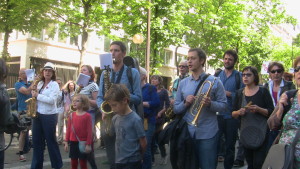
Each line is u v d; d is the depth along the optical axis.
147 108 5.68
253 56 27.92
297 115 3.34
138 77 4.63
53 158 5.77
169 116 4.47
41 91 5.73
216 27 21.23
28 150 7.54
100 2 14.41
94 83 7.00
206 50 22.88
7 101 3.88
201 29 22.56
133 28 16.95
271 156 3.27
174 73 33.91
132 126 3.96
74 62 23.06
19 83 7.44
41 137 5.75
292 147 3.13
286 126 3.41
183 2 17.89
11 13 13.26
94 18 14.45
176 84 8.37
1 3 13.65
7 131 4.04
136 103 4.48
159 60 18.33
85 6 14.30
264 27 27.31
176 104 4.39
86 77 6.48
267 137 4.68
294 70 3.54
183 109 4.16
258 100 4.89
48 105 5.66
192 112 4.15
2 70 3.87
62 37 16.64
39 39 21.02
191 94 4.23
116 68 4.65
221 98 4.18
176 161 4.14
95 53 24.44
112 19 15.12
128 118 3.98
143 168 5.39
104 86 4.66
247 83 4.97
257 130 4.67
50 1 13.19
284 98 3.62
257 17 26.69
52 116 5.70
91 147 5.60
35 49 20.78
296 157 3.16
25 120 5.63
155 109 5.80
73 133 5.52
